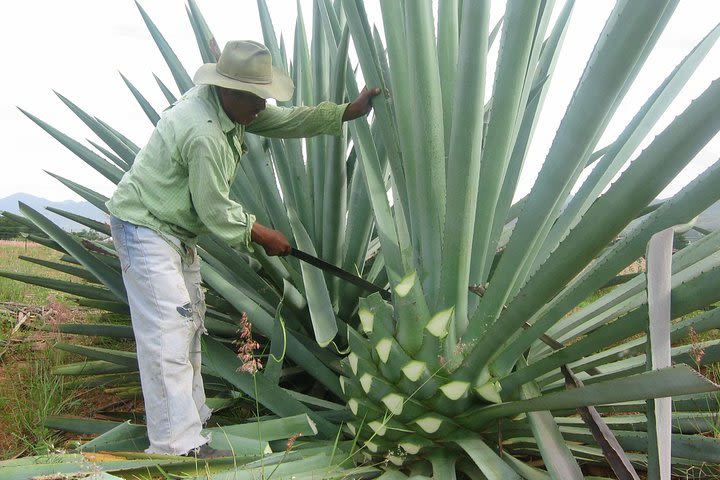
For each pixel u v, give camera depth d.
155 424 2.59
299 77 3.94
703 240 2.47
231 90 2.62
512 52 2.07
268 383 2.86
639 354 2.92
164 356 2.59
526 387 2.38
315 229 3.62
